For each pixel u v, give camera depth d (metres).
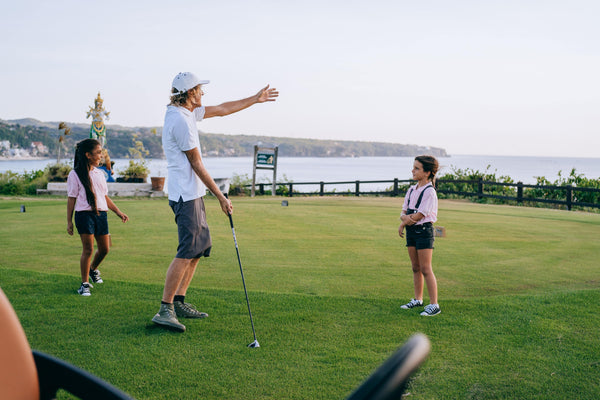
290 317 4.48
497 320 4.45
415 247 4.84
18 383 1.25
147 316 4.45
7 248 7.81
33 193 20.30
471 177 21.62
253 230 9.89
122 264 6.78
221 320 4.39
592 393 3.15
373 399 0.72
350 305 4.84
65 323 4.24
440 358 3.64
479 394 3.12
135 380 3.24
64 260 6.98
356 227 10.41
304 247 8.21
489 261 7.36
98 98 20.30
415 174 4.74
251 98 4.82
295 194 23.66
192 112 4.32
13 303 4.73
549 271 6.77
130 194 19.34
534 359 3.64
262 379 3.29
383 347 3.84
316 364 3.52
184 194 4.22
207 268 6.64
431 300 4.66
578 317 4.52
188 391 3.11
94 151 5.11
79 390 1.34
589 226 11.13
